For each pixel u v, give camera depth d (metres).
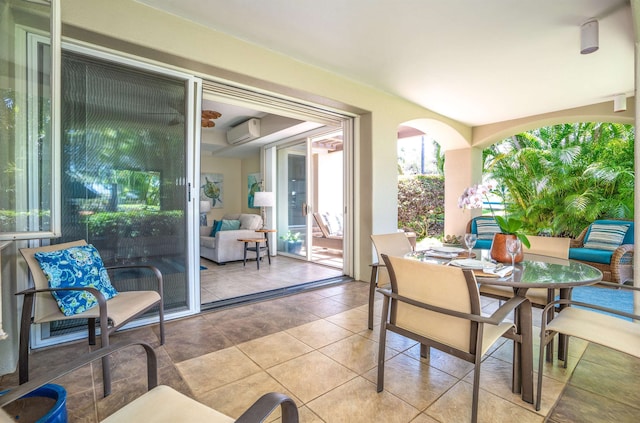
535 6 2.19
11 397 0.77
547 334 1.61
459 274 1.32
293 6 2.24
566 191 5.12
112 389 1.66
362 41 2.71
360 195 4.05
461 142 5.52
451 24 2.43
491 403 1.56
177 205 2.67
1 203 1.79
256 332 2.40
